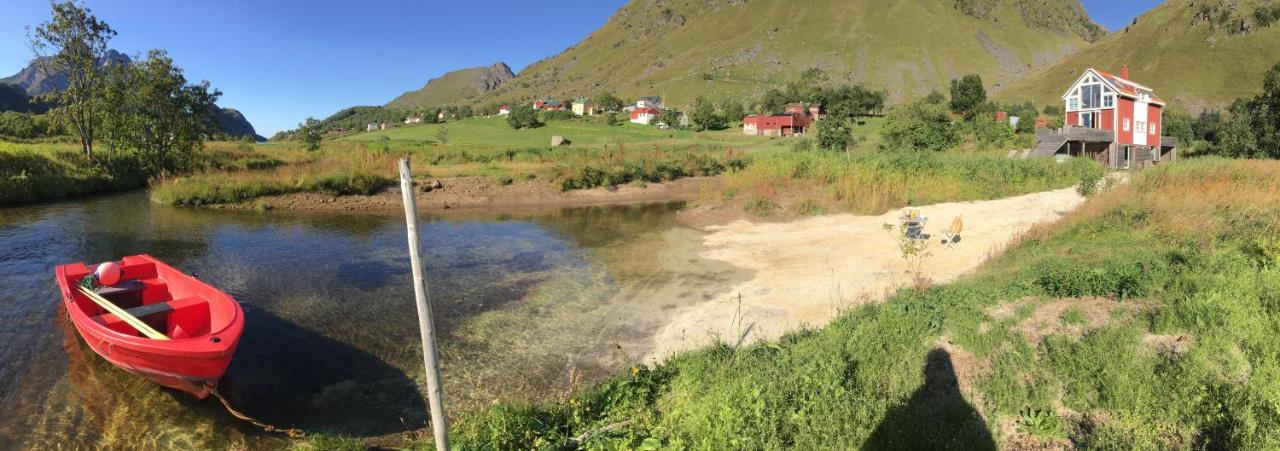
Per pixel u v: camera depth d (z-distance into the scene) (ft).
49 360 24.90
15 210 66.33
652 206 79.66
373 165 94.68
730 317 29.99
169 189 72.54
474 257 44.91
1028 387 17.25
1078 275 25.54
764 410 15.93
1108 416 15.57
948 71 581.12
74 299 25.99
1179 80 375.04
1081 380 16.99
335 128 542.57
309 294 34.60
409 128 319.47
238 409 21.31
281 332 28.40
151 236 52.49
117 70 88.99
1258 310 19.69
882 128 129.49
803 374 18.02
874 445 14.61
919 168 73.36
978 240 44.73
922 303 25.18
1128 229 36.42
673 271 39.96
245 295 34.24
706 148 175.42
